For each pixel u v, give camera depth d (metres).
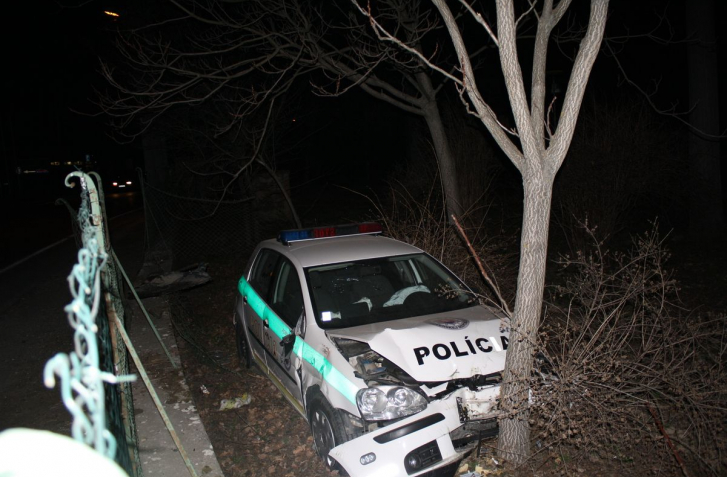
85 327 1.51
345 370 4.02
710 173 9.68
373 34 8.60
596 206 8.91
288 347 4.80
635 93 10.48
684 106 15.55
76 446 1.10
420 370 3.95
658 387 4.07
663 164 9.30
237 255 11.64
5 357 6.80
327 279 5.11
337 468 4.05
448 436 3.75
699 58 9.66
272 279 5.58
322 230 5.86
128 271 10.86
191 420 4.83
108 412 2.50
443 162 8.28
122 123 9.18
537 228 3.72
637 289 4.20
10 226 20.59
